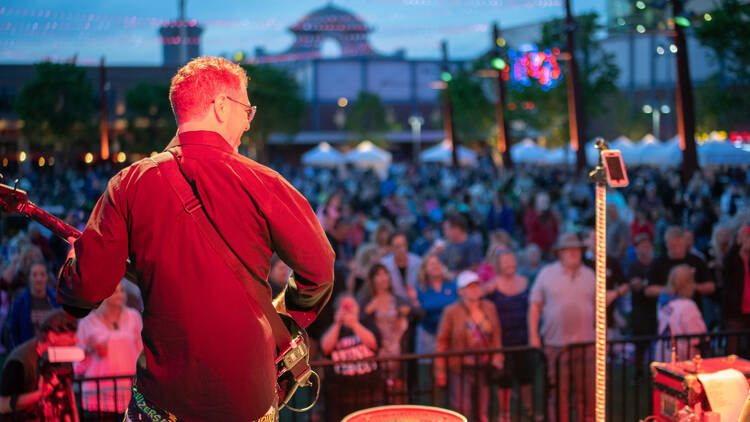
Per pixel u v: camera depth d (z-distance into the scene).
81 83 51.06
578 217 16.09
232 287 1.89
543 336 7.24
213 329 1.87
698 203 17.27
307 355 2.11
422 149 85.69
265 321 1.97
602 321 3.45
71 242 2.17
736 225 9.63
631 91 67.25
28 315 7.01
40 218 2.17
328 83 84.69
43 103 49.69
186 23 34.38
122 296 5.99
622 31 21.83
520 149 44.22
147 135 51.09
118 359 5.93
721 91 27.77
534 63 37.75
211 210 1.89
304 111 69.56
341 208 14.12
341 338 6.53
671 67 63.81
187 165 1.92
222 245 1.89
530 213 14.30
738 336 6.79
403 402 6.92
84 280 1.92
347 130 84.50
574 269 7.12
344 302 6.50
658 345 7.54
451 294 8.27
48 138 50.91
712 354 6.78
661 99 64.75
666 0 21.30
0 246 12.17
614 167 3.38
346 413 6.48
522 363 7.04
